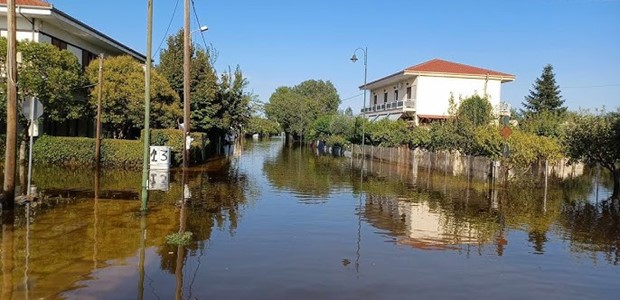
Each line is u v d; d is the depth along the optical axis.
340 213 14.02
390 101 55.84
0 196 12.99
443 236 11.31
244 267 8.16
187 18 24.50
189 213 13.04
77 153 24.34
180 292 6.79
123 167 24.61
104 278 7.27
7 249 8.67
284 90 117.50
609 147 21.12
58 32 29.16
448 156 30.05
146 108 12.56
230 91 39.78
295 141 97.75
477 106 32.06
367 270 8.25
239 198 16.44
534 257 9.58
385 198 17.64
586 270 8.76
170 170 25.28
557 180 26.98
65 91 23.42
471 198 18.28
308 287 7.24
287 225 11.98
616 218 14.55
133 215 12.28
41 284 6.89
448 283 7.68
